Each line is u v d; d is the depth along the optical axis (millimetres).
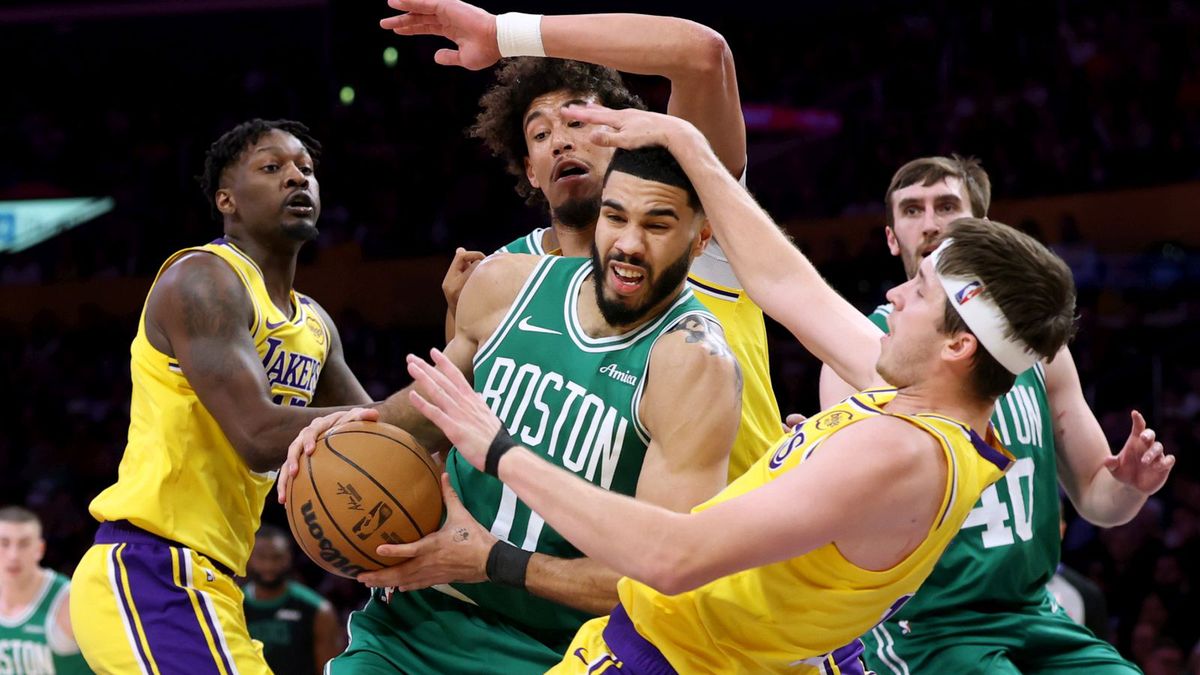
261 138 3875
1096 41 13148
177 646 3541
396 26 3236
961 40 13828
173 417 3627
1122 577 8500
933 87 13617
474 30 3154
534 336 3035
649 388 2869
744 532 2275
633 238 2803
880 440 2324
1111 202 11594
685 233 2830
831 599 2438
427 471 2865
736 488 2557
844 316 2779
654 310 2928
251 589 6629
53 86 15000
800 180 14102
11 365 12984
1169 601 8273
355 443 2836
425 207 13656
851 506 2281
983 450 2420
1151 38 12836
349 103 14539
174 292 3598
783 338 11594
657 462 2807
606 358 2945
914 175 3979
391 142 14117
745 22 15305
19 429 12242
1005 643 3670
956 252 2398
